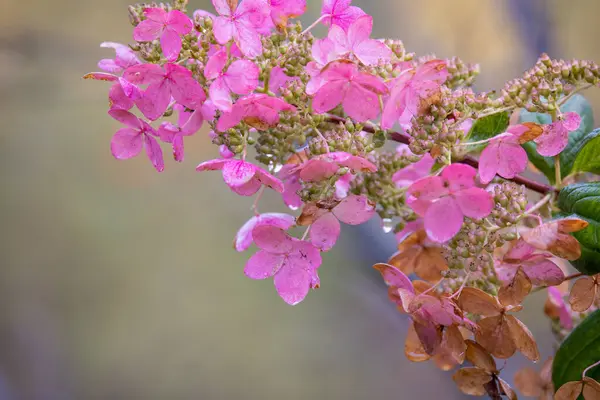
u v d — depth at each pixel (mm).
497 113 858
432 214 813
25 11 1683
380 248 1214
